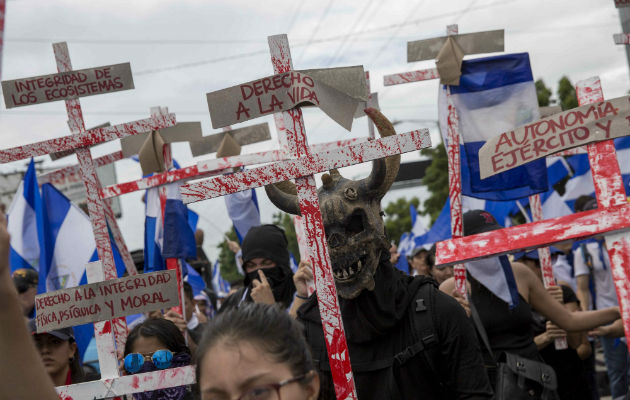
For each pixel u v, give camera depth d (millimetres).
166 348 3598
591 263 6559
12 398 1399
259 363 1634
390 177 3219
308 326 3332
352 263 3131
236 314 1699
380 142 2838
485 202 7141
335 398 2965
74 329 4863
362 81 3051
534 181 4672
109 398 3205
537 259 5578
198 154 5512
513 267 4375
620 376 6562
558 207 7273
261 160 4762
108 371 3156
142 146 4848
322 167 2861
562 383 5289
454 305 3166
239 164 4691
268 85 2961
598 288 6430
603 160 2811
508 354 3582
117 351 3662
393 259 7824
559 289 5090
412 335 3133
